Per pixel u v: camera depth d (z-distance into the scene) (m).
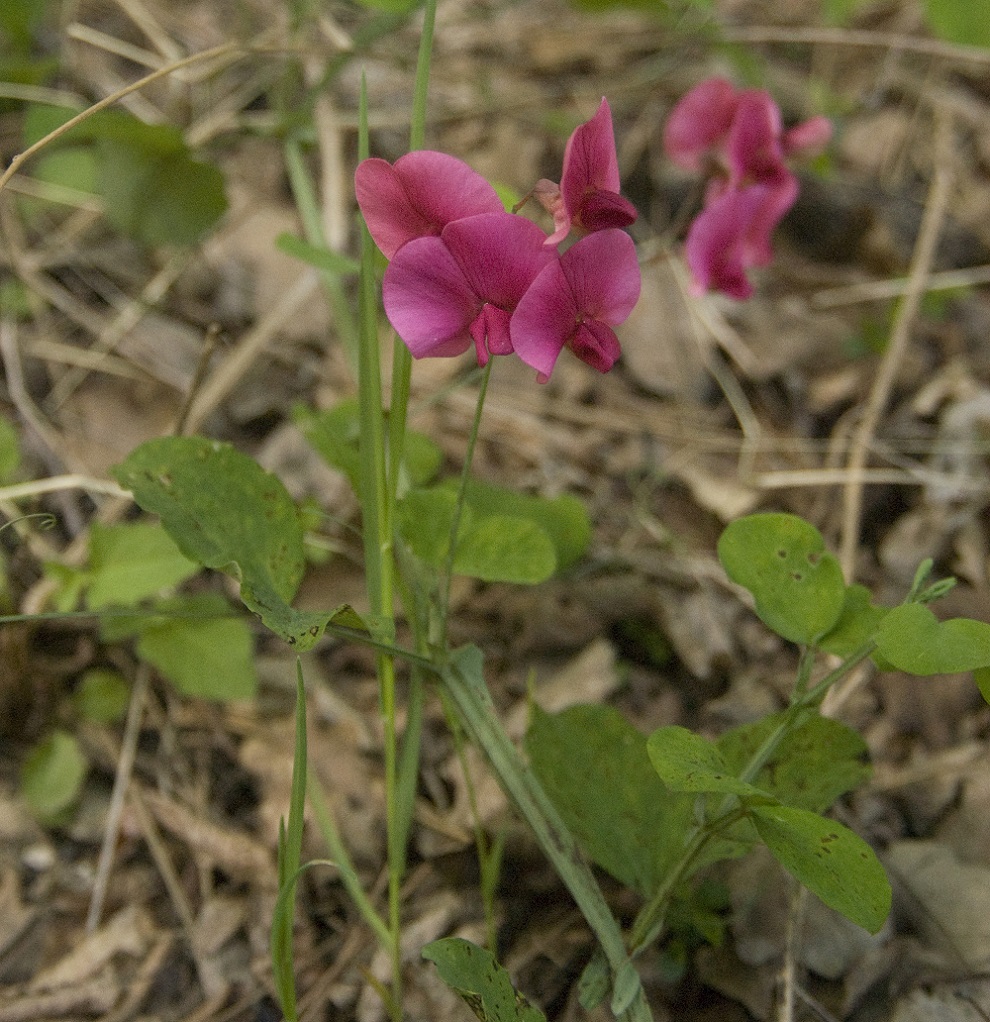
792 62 0.51
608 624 0.33
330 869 0.28
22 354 0.36
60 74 0.43
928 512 0.35
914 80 0.50
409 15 0.36
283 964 0.23
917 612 0.22
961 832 0.29
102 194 0.35
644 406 0.39
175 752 0.30
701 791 0.22
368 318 0.25
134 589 0.28
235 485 0.25
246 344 0.36
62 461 0.34
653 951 0.27
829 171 0.38
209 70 0.42
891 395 0.39
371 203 0.23
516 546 0.26
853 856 0.22
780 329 0.41
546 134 0.45
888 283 0.41
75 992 0.27
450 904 0.28
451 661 0.26
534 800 0.25
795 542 0.24
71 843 0.29
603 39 0.50
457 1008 0.27
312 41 0.44
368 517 0.25
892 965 0.27
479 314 0.23
